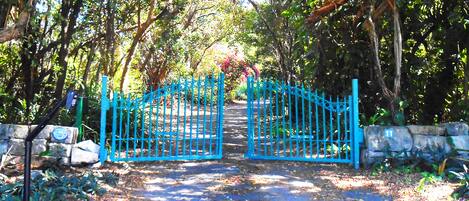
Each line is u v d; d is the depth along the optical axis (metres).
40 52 9.16
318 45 9.63
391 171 6.75
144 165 7.35
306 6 9.73
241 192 5.76
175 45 16.64
